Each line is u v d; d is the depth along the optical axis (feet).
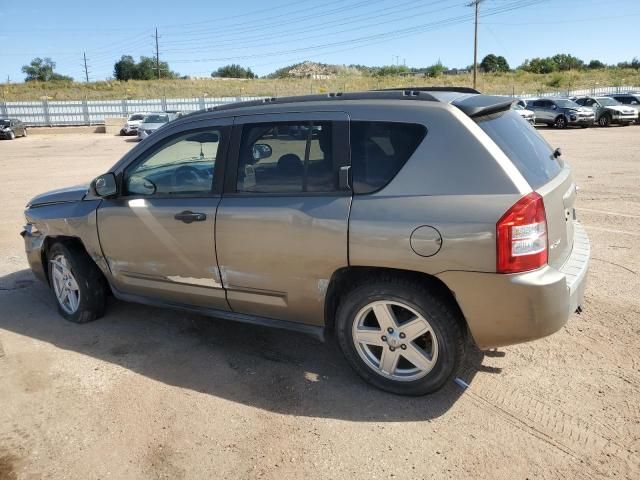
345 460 9.07
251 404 10.80
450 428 9.82
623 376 11.35
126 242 13.39
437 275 9.61
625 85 207.51
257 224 11.22
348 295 10.78
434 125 9.91
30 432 10.07
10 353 13.25
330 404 10.71
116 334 14.23
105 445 9.65
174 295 13.21
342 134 10.61
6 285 18.42
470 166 9.52
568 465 8.79
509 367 11.84
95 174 47.62
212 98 150.10
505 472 8.68
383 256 9.93
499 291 9.27
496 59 281.33
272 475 8.78
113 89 196.95
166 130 12.92
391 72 263.08
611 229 23.08
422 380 10.50
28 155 68.74
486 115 10.51
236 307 12.36
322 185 10.69
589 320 14.02
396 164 10.06
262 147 11.43
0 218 29.40
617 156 49.44
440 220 9.45
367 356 11.04
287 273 11.14
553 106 94.12
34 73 261.44
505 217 9.06
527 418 10.04
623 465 8.75
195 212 12.01
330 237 10.39
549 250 9.64
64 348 13.47
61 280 15.31
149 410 10.67
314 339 13.67
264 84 209.46
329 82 216.74
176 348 13.35
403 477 8.64
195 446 9.55
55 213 14.88
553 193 9.99
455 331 10.00
